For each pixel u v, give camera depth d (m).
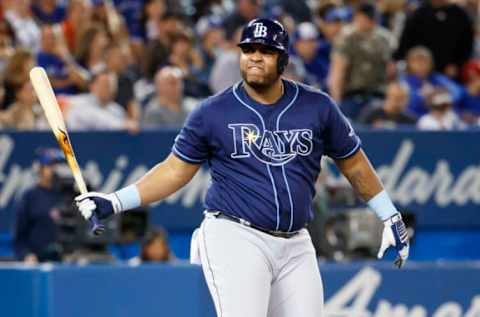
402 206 42.53
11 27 46.75
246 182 20.17
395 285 30.36
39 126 40.38
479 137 42.94
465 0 57.31
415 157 42.50
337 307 30.00
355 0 52.69
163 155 40.12
